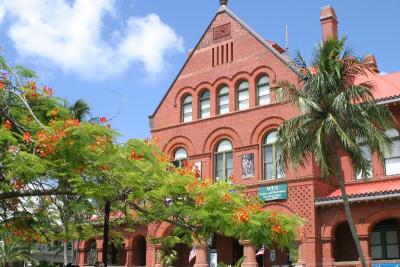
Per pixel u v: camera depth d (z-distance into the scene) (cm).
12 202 1551
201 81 3341
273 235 1355
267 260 2950
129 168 1205
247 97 3144
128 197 1317
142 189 1263
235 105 3162
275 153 2936
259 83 3112
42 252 5084
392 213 2538
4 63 1379
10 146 1176
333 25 3403
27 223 1662
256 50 3148
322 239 2698
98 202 1381
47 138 1120
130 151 1208
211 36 3391
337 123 2098
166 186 1305
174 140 3359
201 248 3006
